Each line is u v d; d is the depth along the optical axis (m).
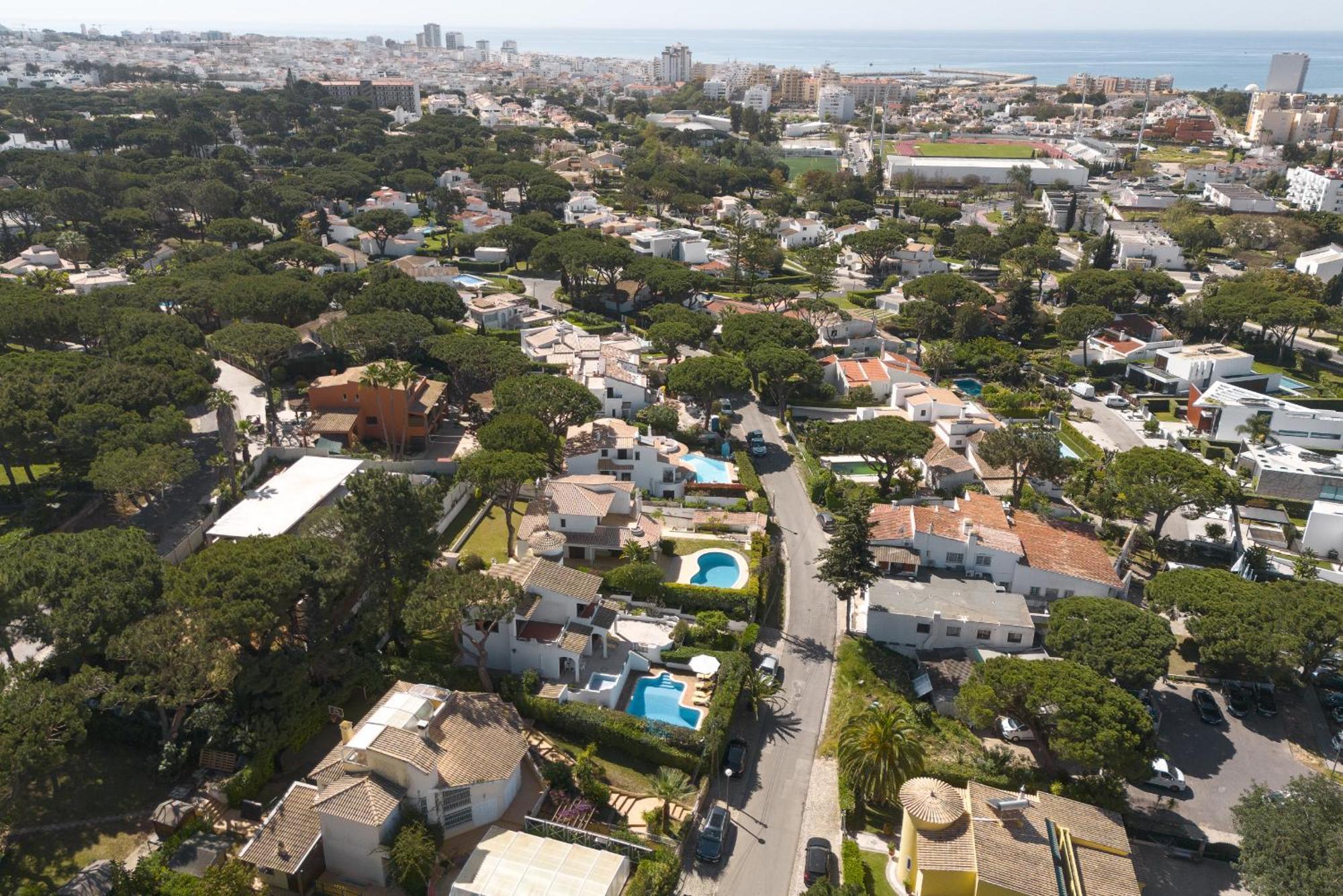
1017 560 94.69
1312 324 179.00
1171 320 195.38
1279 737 79.38
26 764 53.56
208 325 157.25
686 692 78.75
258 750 62.66
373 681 71.94
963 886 57.75
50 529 93.12
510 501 95.00
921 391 141.38
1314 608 81.69
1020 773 69.75
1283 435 141.12
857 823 66.75
